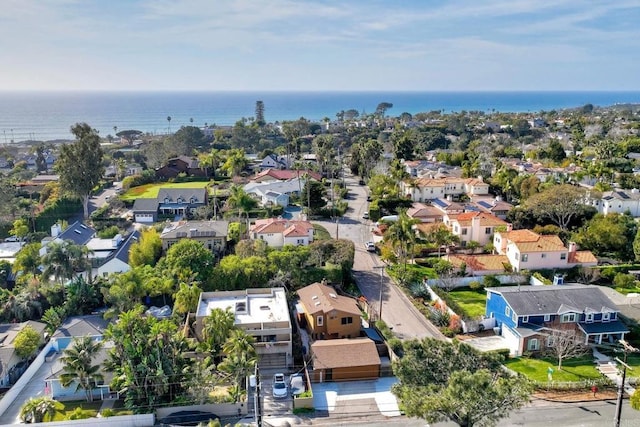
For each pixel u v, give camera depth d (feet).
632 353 169.89
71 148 341.41
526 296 179.73
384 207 345.92
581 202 299.17
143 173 445.37
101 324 182.19
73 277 209.05
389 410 143.43
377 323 186.39
